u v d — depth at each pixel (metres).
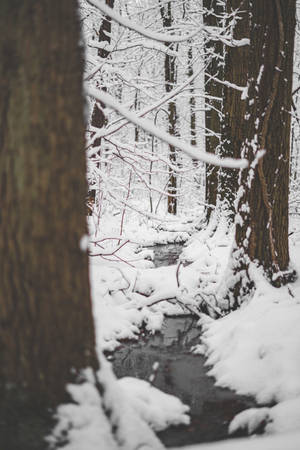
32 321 1.79
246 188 4.47
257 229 4.46
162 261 8.86
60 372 1.86
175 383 3.57
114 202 6.12
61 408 1.83
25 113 1.72
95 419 1.86
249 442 1.63
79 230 1.91
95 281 5.62
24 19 1.72
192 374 3.73
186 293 5.54
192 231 9.80
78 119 1.90
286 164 4.45
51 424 1.79
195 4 10.41
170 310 5.51
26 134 1.73
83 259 1.94
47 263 1.79
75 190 1.88
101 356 2.14
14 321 1.78
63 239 1.83
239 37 7.00
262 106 4.24
